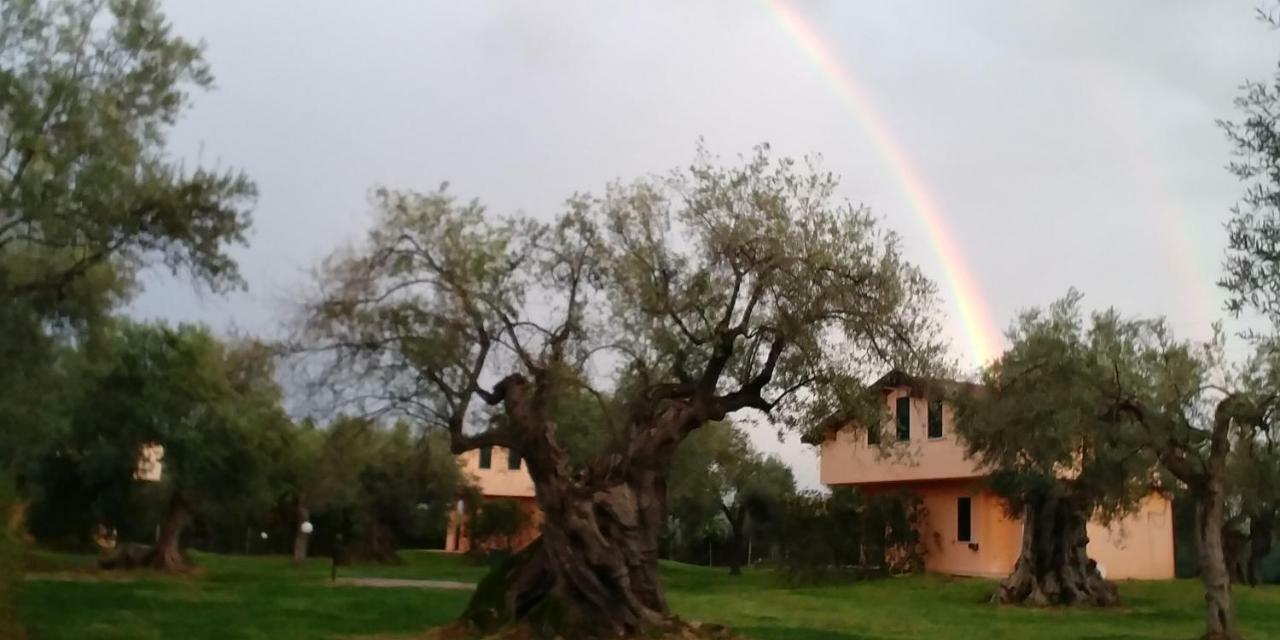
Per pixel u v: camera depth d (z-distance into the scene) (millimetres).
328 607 26141
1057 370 22609
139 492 39312
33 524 38562
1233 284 11992
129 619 22328
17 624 16016
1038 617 28125
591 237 19375
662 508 19984
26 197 17641
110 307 24016
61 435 34938
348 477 33688
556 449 19328
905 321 19391
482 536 55438
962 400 24266
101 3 19141
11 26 18312
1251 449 24781
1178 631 24938
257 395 31922
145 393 36625
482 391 19312
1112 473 26875
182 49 19797
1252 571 43688
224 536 56500
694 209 27125
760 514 45969
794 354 19594
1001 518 41750
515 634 19250
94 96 18500
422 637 20281
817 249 18625
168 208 19406
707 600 31484
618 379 19938
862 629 24094
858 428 21359
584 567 19062
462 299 18625
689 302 18844
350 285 18422
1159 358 22844
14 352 21297
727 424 40188
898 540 42656
